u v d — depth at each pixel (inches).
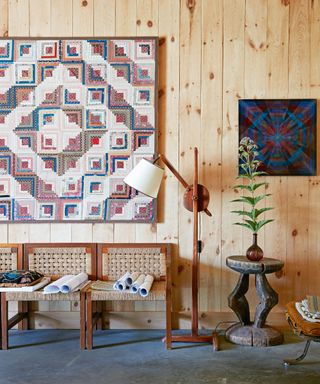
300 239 122.3
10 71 122.0
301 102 121.3
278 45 121.6
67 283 104.3
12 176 122.5
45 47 121.9
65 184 122.6
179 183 122.6
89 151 122.3
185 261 123.1
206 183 123.0
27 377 91.4
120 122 121.9
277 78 121.8
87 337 106.8
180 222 123.0
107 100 121.9
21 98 122.0
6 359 100.7
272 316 121.8
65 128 122.2
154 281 118.3
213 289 122.8
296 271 122.4
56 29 122.3
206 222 123.0
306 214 122.2
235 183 122.5
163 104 122.6
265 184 116.0
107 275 120.6
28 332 119.6
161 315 122.5
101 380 89.9
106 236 123.0
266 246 122.5
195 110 122.7
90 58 121.8
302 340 113.8
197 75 122.6
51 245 121.1
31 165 122.4
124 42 121.5
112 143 122.0
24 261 121.0
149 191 107.9
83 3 122.0
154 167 108.3
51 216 122.6
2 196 122.5
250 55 122.0
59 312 122.8
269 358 101.7
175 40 122.3
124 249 120.8
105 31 122.2
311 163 121.4
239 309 113.2
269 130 121.6
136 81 121.6
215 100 122.6
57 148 122.3
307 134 121.3
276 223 122.6
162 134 123.0
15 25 122.2
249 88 122.1
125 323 122.3
